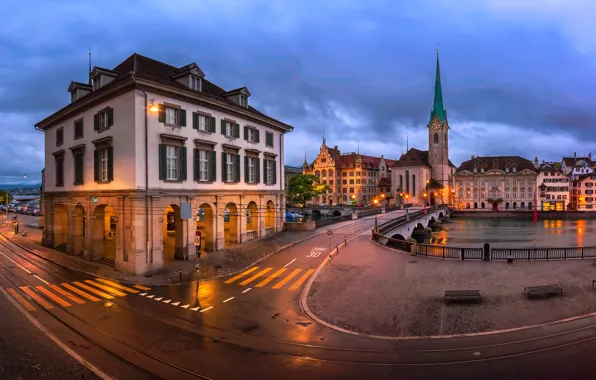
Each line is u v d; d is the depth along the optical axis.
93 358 14.05
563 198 125.69
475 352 13.95
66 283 25.62
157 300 21.50
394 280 23.36
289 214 82.25
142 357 14.10
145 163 28.67
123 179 29.14
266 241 40.44
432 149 126.88
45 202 43.66
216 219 35.66
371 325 17.02
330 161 129.50
